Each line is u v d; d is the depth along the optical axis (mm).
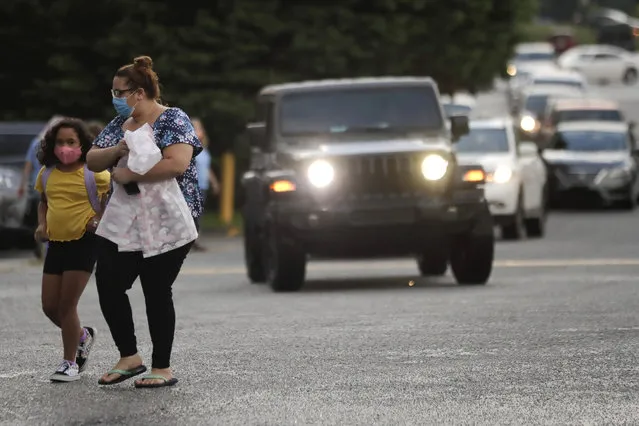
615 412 21469
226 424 20891
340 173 42531
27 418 21547
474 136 68875
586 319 32844
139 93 23938
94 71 77125
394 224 42219
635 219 81750
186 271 52781
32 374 25984
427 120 46344
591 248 60812
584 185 89562
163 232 23875
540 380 24344
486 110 170250
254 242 46844
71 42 76375
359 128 45938
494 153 68000
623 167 90062
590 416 21188
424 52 84312
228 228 76625
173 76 75562
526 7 92188
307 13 78750
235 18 76312
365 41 80438
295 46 77938
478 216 42469
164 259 24062
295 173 42781
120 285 24188
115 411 22000
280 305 37875
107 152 23969
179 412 21859
